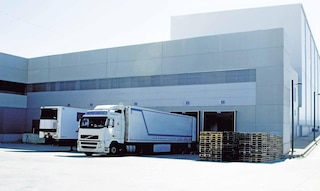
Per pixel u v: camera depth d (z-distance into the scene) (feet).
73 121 93.40
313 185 37.52
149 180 38.42
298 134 157.69
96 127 73.05
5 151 81.25
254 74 94.32
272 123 90.84
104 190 31.32
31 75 139.54
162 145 88.84
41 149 92.07
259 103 92.89
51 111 90.07
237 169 53.78
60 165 51.96
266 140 74.23
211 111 99.30
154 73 109.70
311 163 67.77
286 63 96.17
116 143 75.66
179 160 69.05
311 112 214.28
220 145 71.61
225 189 33.71
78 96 125.18
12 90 136.15
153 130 84.89
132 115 78.38
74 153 82.38
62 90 129.90
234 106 96.12
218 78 99.30
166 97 106.83
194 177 42.22
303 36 176.04
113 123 74.08
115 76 117.39
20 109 137.49
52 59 134.10
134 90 113.09
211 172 48.47
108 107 76.28
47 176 39.24
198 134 101.19
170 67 107.14
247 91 94.73
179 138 94.99
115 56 118.21
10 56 134.72
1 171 43.09
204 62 101.60
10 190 30.30
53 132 88.94
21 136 134.21
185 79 104.42
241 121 94.73
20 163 53.31
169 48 107.86
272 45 92.58
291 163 67.92
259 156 70.90
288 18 168.55
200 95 101.40
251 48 95.20
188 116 99.60
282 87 90.43
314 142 128.88
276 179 42.19
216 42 100.37
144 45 112.57
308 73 199.31
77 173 42.88
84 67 124.98
